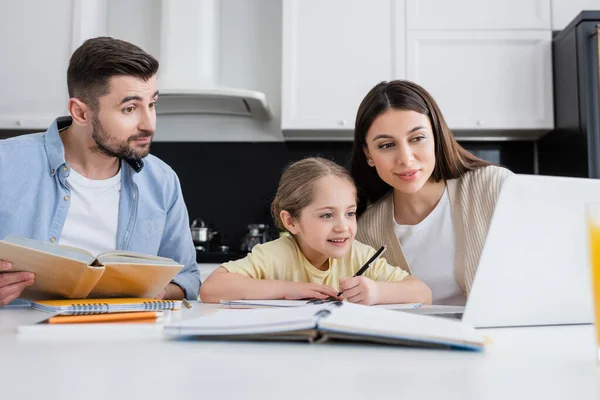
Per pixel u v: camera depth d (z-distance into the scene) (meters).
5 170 1.40
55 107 2.75
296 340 0.56
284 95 2.72
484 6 2.69
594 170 2.36
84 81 1.34
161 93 2.65
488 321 0.72
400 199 1.51
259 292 1.21
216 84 2.89
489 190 1.37
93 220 1.50
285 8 2.75
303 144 3.02
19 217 1.41
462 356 0.50
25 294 1.07
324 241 1.35
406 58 2.69
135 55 1.35
